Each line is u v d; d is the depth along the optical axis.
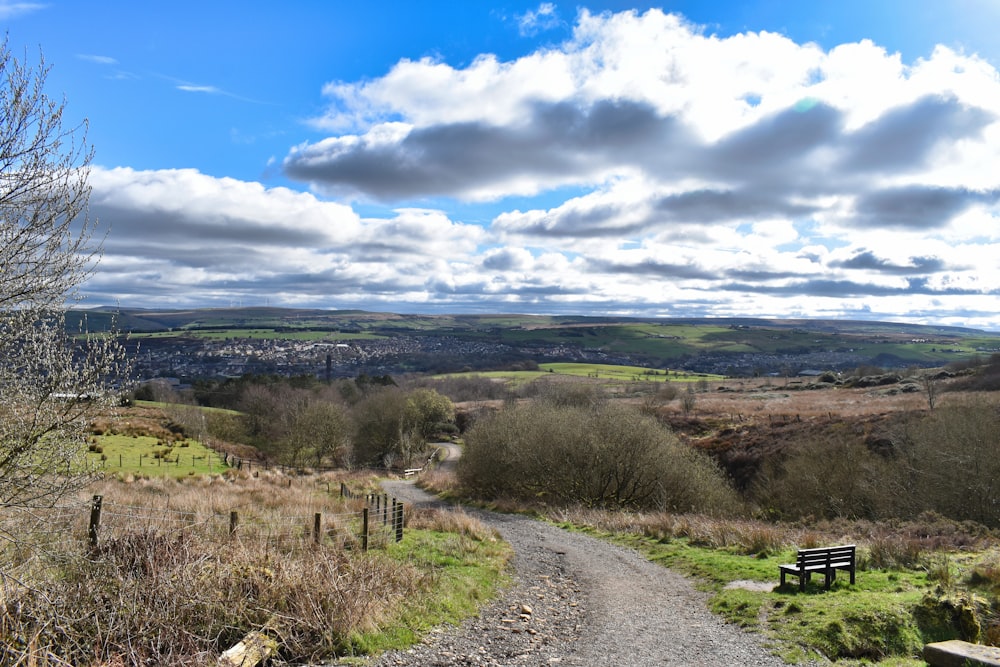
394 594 10.48
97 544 8.56
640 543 20.50
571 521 26.70
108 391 7.97
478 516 29.08
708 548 18.92
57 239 7.34
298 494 23.84
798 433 43.66
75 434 7.78
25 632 6.61
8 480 7.18
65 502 8.30
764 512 32.59
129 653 6.85
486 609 11.74
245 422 66.06
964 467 27.50
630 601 13.25
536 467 36.38
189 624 7.82
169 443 43.69
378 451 66.00
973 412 29.84
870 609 10.53
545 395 62.62
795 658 9.48
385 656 8.50
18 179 6.99
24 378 7.27
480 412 79.00
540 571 16.12
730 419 54.34
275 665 7.79
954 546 17.23
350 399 80.88
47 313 7.50
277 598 8.81
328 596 9.05
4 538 7.14
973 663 8.38
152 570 8.08
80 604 7.34
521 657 9.22
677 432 52.19
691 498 33.22
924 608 10.62
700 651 9.80
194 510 16.30
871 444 36.12
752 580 14.22
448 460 62.19
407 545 15.69
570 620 11.69
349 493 29.27
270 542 11.27
